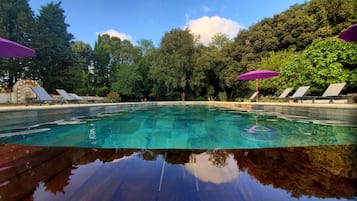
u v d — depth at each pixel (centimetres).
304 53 908
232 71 1527
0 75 1407
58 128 357
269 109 639
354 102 492
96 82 2527
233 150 160
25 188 91
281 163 127
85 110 600
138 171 113
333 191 87
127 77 2002
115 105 802
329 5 1275
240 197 83
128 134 327
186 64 1661
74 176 105
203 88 1819
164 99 1934
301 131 310
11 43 424
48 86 1633
